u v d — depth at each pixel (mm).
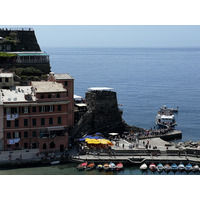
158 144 153000
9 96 139625
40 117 139875
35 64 181500
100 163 135375
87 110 165000
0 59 176625
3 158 131250
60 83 150500
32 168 130500
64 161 135875
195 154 141875
